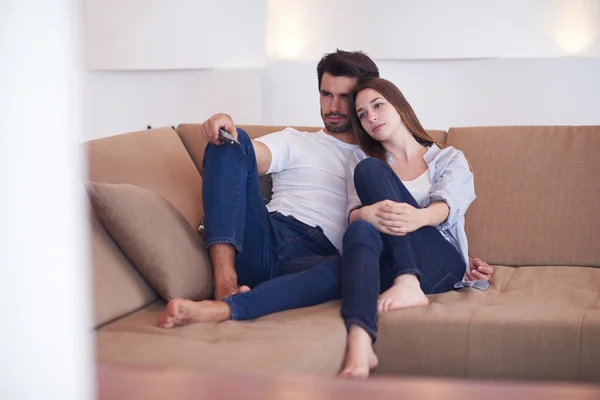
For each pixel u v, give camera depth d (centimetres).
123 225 178
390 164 221
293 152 226
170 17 436
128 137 225
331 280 185
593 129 236
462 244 209
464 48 455
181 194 221
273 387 62
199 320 166
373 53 469
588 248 224
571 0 443
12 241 41
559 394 59
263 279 201
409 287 181
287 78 467
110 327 164
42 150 42
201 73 453
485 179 236
